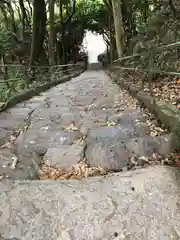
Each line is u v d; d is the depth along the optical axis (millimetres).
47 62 18547
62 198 2320
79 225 2029
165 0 9094
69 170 3164
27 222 2088
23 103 7781
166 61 7281
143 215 2062
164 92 6191
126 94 8289
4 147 3889
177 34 7812
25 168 3119
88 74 26828
